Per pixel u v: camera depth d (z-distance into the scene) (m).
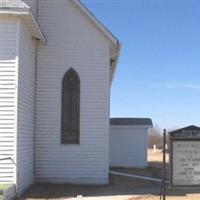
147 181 26.80
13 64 20.08
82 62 25.27
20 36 20.36
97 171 25.12
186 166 15.15
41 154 24.88
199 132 15.14
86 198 20.47
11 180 19.77
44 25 25.23
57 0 25.31
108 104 25.30
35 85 24.86
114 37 25.25
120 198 20.45
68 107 25.19
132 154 36.56
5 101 19.95
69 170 25.02
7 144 19.84
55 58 25.16
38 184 24.19
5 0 20.06
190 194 21.55
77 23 25.34
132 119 37.06
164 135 15.37
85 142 25.14
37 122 24.88
